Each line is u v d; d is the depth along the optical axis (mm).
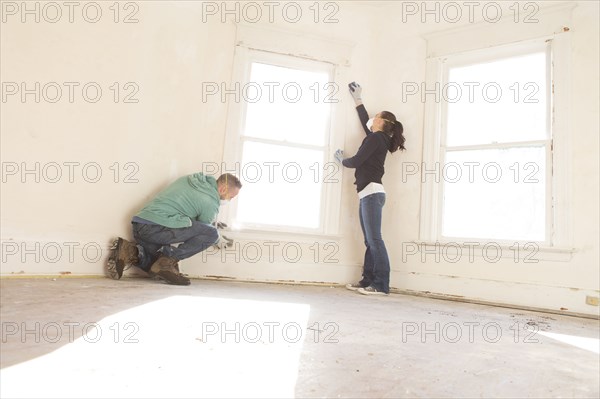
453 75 3457
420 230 3311
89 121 2594
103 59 2658
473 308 2682
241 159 3359
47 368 975
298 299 2453
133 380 944
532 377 1225
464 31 3355
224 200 2924
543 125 3021
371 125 3357
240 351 1259
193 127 3162
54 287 2076
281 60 3508
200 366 1087
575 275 2697
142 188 2857
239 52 3396
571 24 2922
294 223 3467
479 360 1379
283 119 3512
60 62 2469
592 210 2697
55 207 2445
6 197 2266
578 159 2783
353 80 3631
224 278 3154
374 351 1394
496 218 3133
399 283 3338
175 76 3049
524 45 3104
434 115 3395
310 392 968
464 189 3266
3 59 2254
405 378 1135
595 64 2805
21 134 2316
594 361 1464
